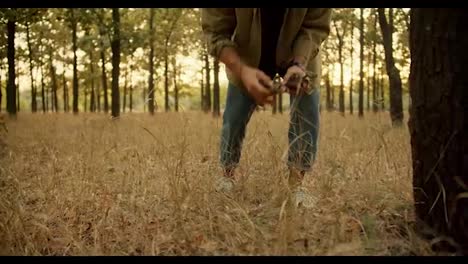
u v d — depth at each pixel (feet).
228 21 8.57
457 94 6.61
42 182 12.50
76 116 51.93
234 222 8.21
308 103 9.69
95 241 8.12
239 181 10.52
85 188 11.26
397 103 42.68
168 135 16.58
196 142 16.16
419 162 7.22
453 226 6.73
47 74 112.06
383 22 43.80
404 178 10.13
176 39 88.02
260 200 10.09
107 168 13.70
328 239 7.58
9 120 42.37
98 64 105.40
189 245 7.77
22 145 23.21
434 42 6.75
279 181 9.39
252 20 8.47
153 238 7.98
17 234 8.41
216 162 12.21
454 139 6.68
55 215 10.05
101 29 58.18
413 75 7.21
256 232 7.93
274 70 9.47
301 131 9.57
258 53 8.86
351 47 88.12
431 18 6.76
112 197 10.96
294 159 9.82
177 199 9.04
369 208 8.73
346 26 84.23
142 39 60.80
